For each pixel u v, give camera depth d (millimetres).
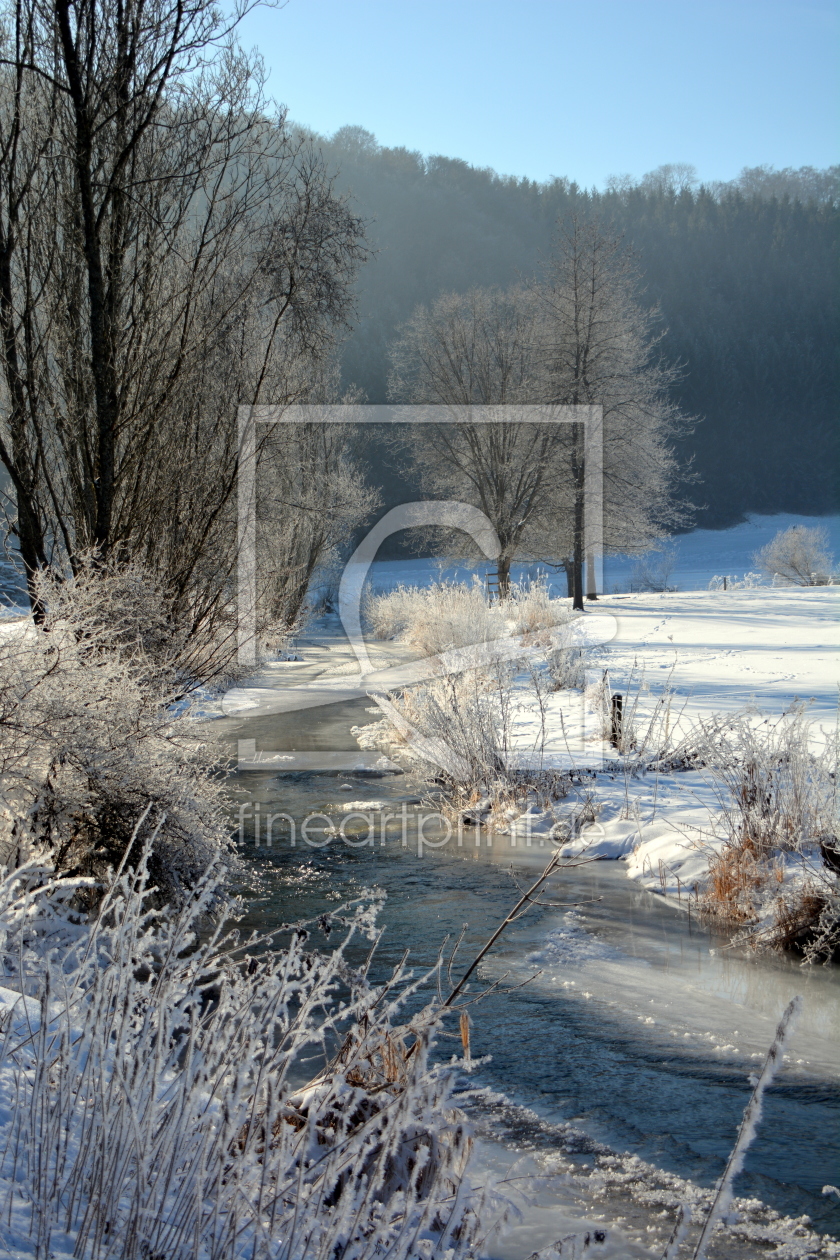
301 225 12062
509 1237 3246
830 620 30797
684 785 10258
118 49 10133
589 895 7562
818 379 118625
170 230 11289
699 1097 4379
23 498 9930
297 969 2936
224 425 12133
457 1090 4418
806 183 149250
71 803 5797
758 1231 3375
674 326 115875
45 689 5758
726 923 6863
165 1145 2410
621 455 39156
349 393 37469
